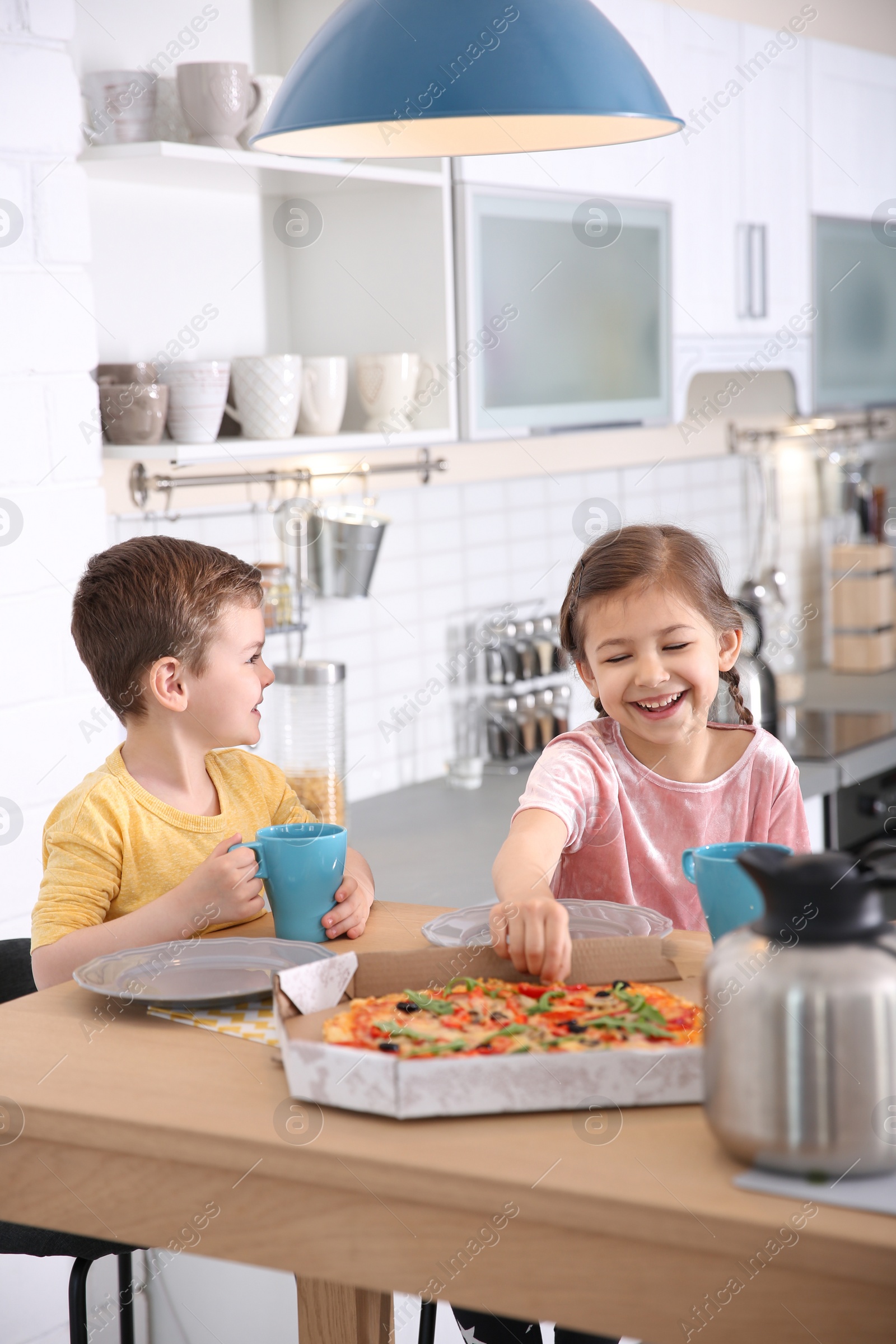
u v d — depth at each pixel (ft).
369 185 7.23
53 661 6.07
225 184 7.00
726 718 9.46
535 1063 2.65
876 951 2.37
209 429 6.52
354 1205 2.55
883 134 11.48
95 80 6.33
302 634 7.57
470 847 7.56
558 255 8.03
